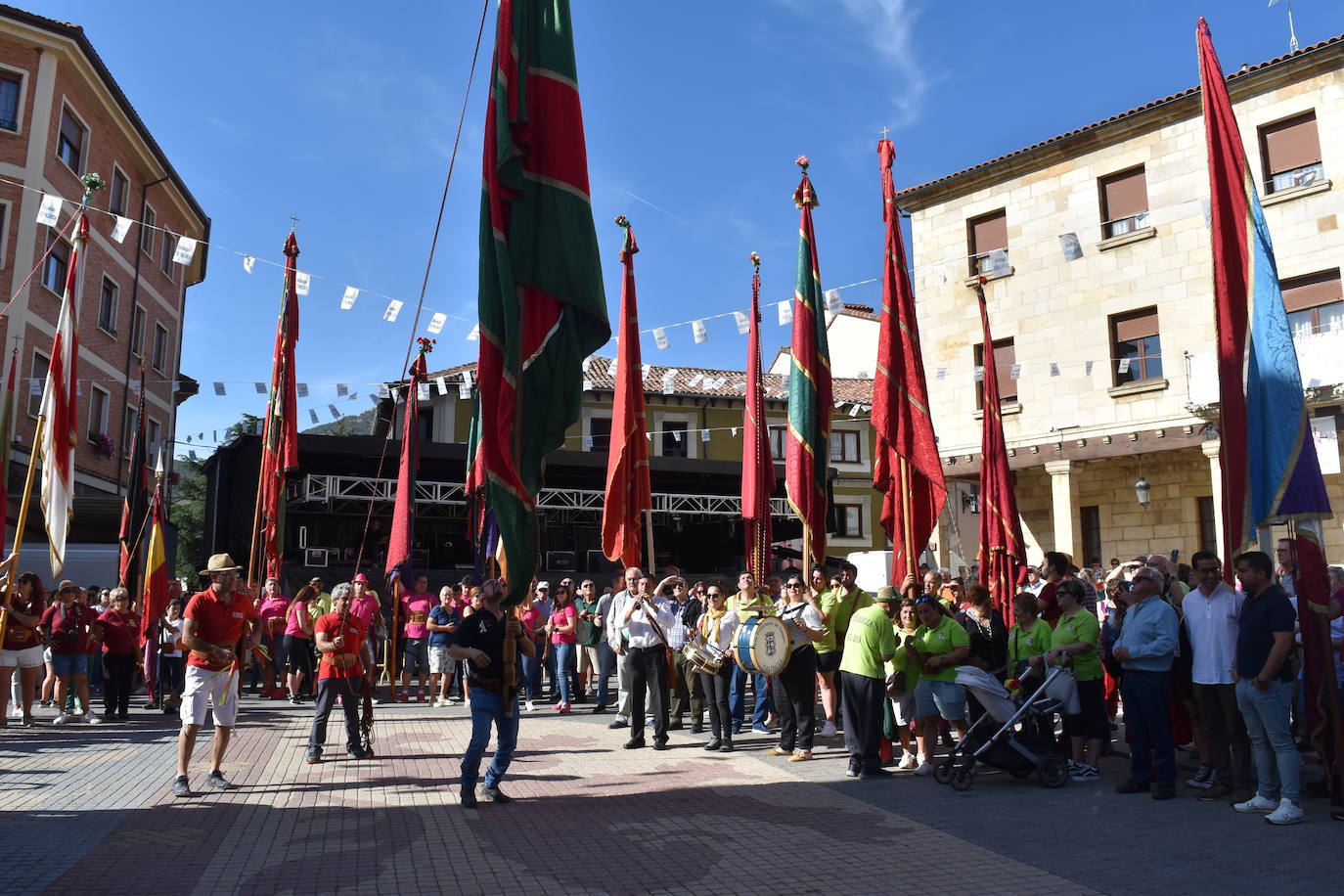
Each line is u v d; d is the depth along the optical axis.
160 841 6.29
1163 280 22.17
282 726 12.41
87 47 25.00
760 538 12.36
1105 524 23.88
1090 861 5.78
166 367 32.72
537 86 7.55
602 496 27.39
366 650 9.87
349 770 9.02
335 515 25.84
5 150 23.55
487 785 7.50
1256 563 6.86
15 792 7.89
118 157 28.48
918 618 9.07
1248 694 6.86
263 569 20.17
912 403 10.92
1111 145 23.27
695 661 10.35
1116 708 11.80
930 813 7.16
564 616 14.45
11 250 23.34
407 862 5.80
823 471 11.34
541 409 7.23
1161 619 7.71
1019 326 24.39
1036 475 25.31
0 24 23.53
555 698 16.23
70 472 10.59
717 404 37.31
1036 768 8.27
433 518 27.92
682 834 6.49
